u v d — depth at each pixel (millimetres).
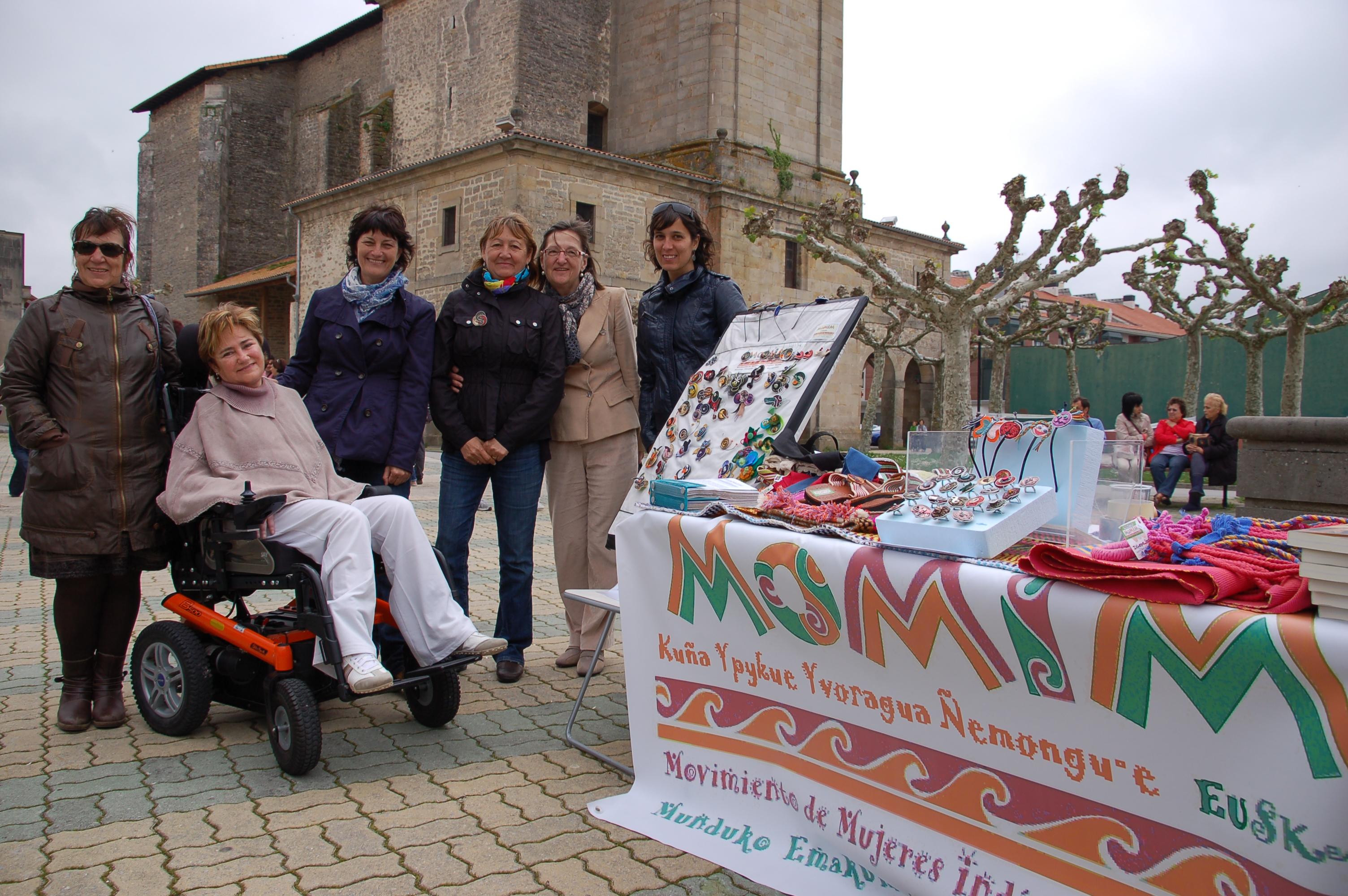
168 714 3621
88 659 3725
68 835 2723
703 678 2889
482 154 24609
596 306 4570
